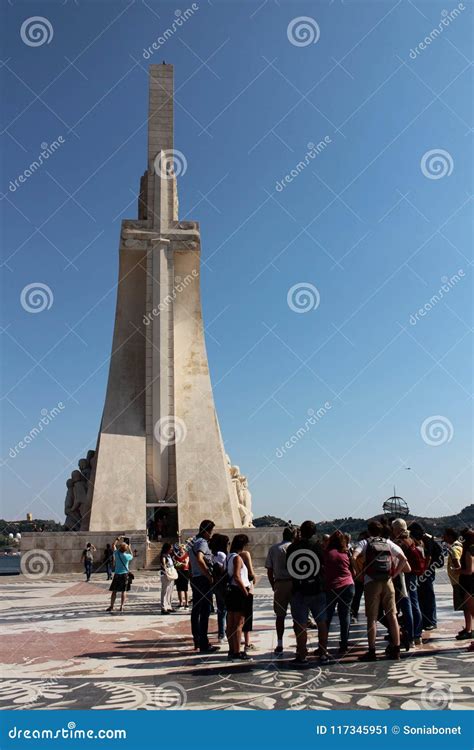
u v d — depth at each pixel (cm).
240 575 1020
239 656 1009
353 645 1102
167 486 3738
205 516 3631
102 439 3712
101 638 1229
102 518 3522
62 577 2973
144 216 4159
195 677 888
